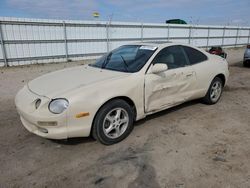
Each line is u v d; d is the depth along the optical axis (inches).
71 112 115.3
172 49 167.2
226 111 187.5
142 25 701.3
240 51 876.6
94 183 99.6
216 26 942.4
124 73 141.9
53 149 127.9
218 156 119.5
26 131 150.7
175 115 177.3
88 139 138.9
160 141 136.3
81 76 142.3
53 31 538.3
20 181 101.1
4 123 164.6
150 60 148.6
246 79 322.0
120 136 135.2
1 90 271.4
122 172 107.0
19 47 497.4
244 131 149.9
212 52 446.6
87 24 588.1
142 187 96.8
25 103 123.8
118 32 656.4
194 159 117.0
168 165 112.0
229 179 101.5
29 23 498.0
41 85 135.0
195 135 144.0
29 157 120.0
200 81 181.5
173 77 157.8
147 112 148.8
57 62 554.9
